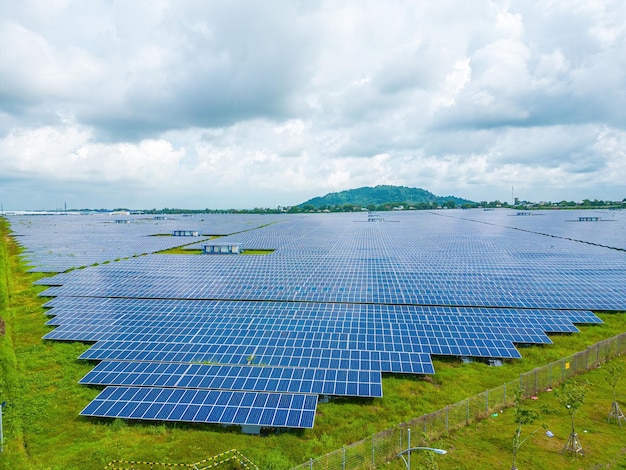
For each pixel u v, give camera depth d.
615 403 27.23
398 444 24.39
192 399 28.55
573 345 39.00
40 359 37.44
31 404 29.89
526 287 55.47
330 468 22.70
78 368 35.31
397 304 49.25
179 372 32.06
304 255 88.25
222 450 24.88
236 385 30.17
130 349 36.66
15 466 23.19
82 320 45.25
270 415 26.62
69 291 58.72
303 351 35.38
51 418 28.31
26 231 176.12
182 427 27.19
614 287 54.88
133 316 45.59
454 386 31.98
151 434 26.47
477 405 27.77
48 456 24.52
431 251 91.69
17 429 26.91
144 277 66.00
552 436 25.67
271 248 103.94
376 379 31.00
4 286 65.06
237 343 37.25
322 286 57.53
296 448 24.92
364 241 115.81
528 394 30.36
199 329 40.91
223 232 152.12
